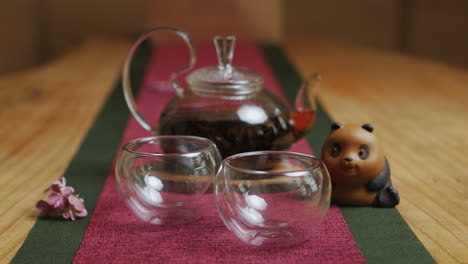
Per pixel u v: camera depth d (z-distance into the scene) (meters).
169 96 1.06
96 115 0.97
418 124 0.91
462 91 1.12
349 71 1.32
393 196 0.64
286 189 0.56
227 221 0.56
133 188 0.60
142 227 0.60
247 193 0.56
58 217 0.62
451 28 2.33
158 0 1.60
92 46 1.70
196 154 0.60
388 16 2.34
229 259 0.55
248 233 0.56
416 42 2.36
